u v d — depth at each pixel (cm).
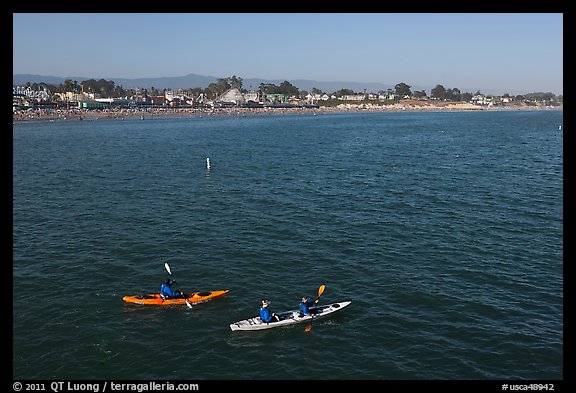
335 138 11338
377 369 1864
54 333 2088
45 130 13375
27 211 4122
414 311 2314
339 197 4669
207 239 3366
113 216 3975
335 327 2175
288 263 2917
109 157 7631
